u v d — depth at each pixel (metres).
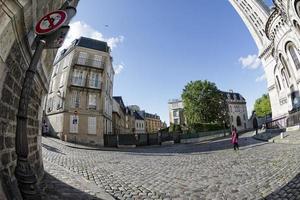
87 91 30.38
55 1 5.16
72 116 28.67
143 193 5.64
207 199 4.99
